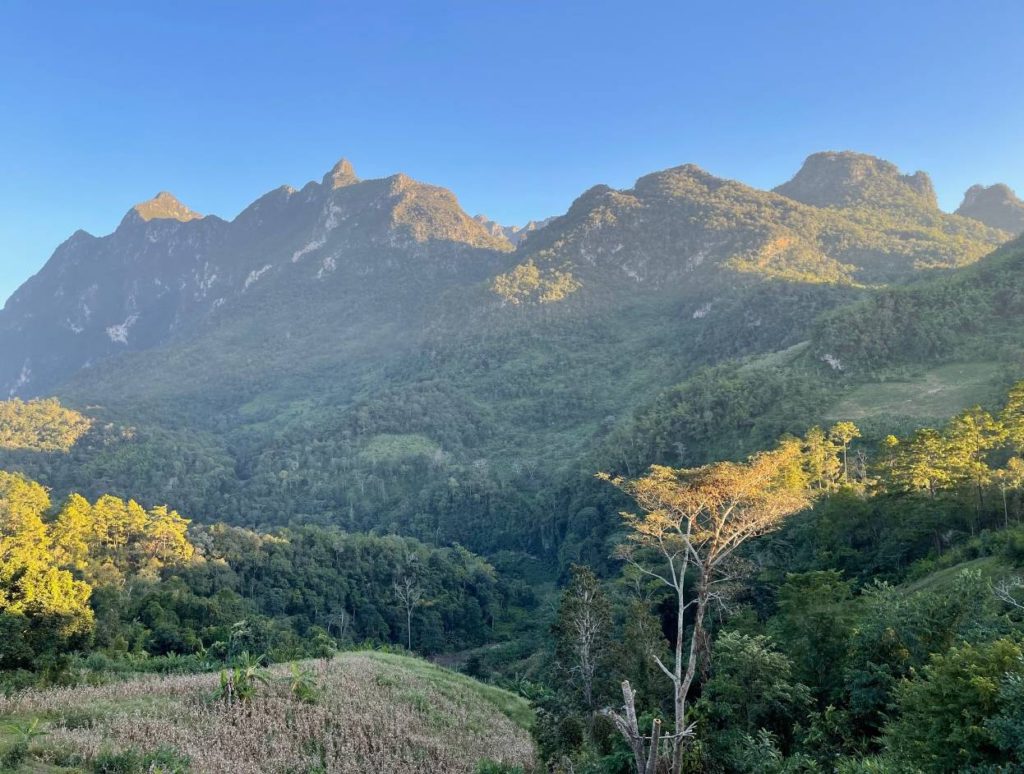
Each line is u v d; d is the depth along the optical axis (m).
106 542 92.94
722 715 28.14
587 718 29.86
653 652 31.39
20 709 30.31
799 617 32.75
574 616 31.66
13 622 42.19
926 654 25.14
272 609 92.69
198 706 33.00
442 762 33.09
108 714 29.59
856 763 19.88
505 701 50.66
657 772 25.20
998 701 17.08
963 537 51.88
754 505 27.66
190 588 87.12
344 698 38.66
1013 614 27.31
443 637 101.50
